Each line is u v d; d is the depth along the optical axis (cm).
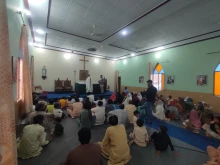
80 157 118
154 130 342
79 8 345
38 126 222
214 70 495
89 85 748
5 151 102
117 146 187
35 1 315
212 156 174
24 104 318
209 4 303
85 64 942
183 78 600
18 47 280
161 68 716
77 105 423
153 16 360
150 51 756
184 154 229
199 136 303
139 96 620
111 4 322
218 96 483
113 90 1100
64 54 848
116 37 546
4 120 102
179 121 414
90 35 542
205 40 521
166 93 673
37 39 626
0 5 104
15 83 255
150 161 207
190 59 573
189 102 530
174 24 411
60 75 834
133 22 406
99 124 359
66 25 453
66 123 368
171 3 297
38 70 753
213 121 306
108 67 1074
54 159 204
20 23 294
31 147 207
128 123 357
